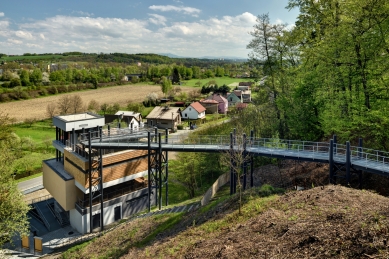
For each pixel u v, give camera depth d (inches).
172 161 1802.4
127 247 901.2
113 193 1427.2
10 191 1106.1
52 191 1525.6
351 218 503.2
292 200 699.4
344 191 671.1
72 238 1302.9
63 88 4894.2
